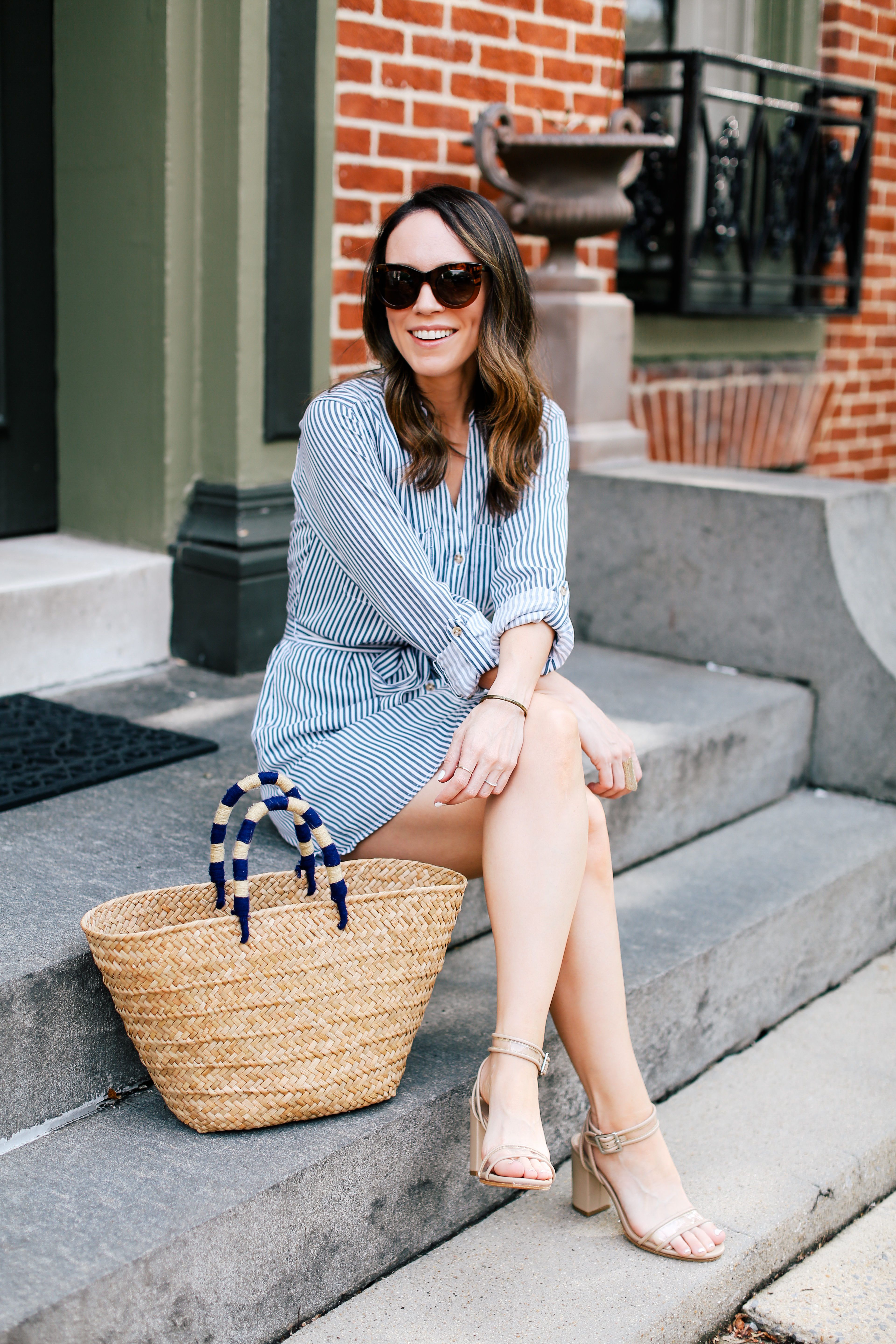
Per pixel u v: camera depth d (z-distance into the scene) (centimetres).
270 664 222
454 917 180
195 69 306
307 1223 170
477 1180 199
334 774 201
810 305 539
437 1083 192
